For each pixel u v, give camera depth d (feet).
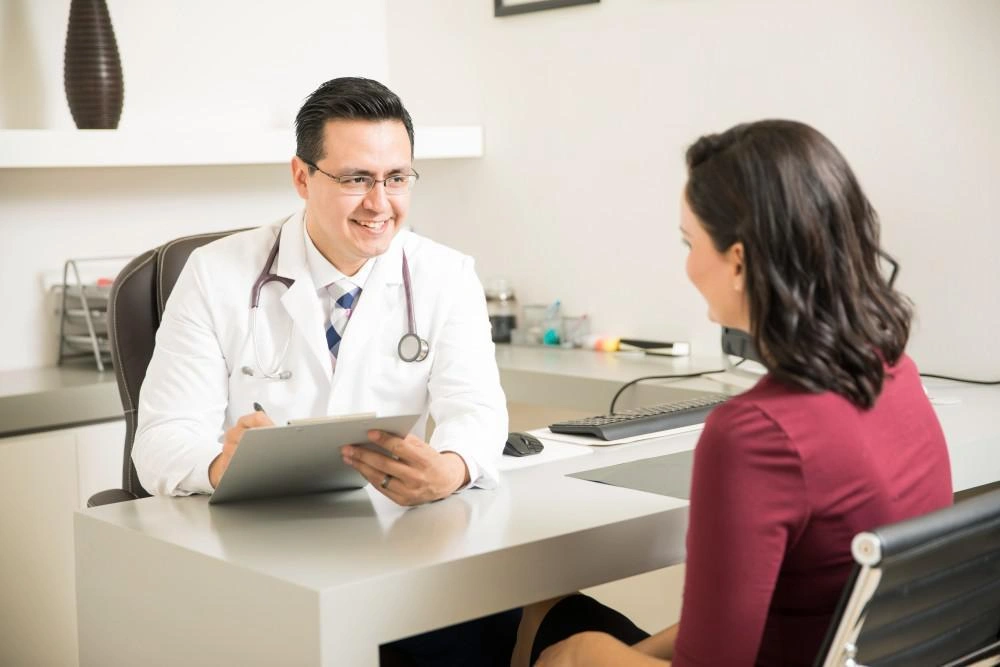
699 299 9.78
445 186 11.89
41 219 10.07
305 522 5.04
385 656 5.63
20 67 9.87
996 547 4.12
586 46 10.39
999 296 8.02
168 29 10.67
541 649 5.46
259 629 4.35
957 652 4.35
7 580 8.55
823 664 3.73
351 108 5.96
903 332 4.20
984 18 7.89
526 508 5.19
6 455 8.46
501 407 6.33
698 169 4.20
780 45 9.05
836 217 4.00
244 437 4.77
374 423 4.96
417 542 4.67
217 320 6.27
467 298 6.63
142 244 10.69
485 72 11.28
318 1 11.69
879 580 3.57
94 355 10.17
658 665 4.41
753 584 3.85
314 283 6.37
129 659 5.11
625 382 8.72
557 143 10.75
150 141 9.58
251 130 10.60
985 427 6.67
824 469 3.88
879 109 8.54
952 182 8.19
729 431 3.90
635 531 4.99
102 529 5.17
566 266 10.84
